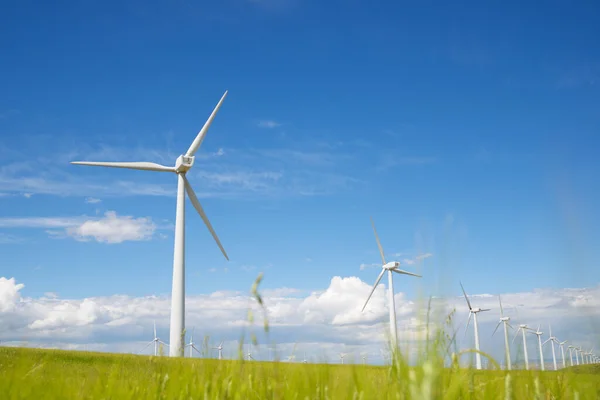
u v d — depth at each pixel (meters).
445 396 2.78
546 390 3.51
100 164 52.78
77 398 4.90
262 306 3.88
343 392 3.91
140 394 5.07
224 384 4.36
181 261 53.56
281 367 4.55
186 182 54.81
